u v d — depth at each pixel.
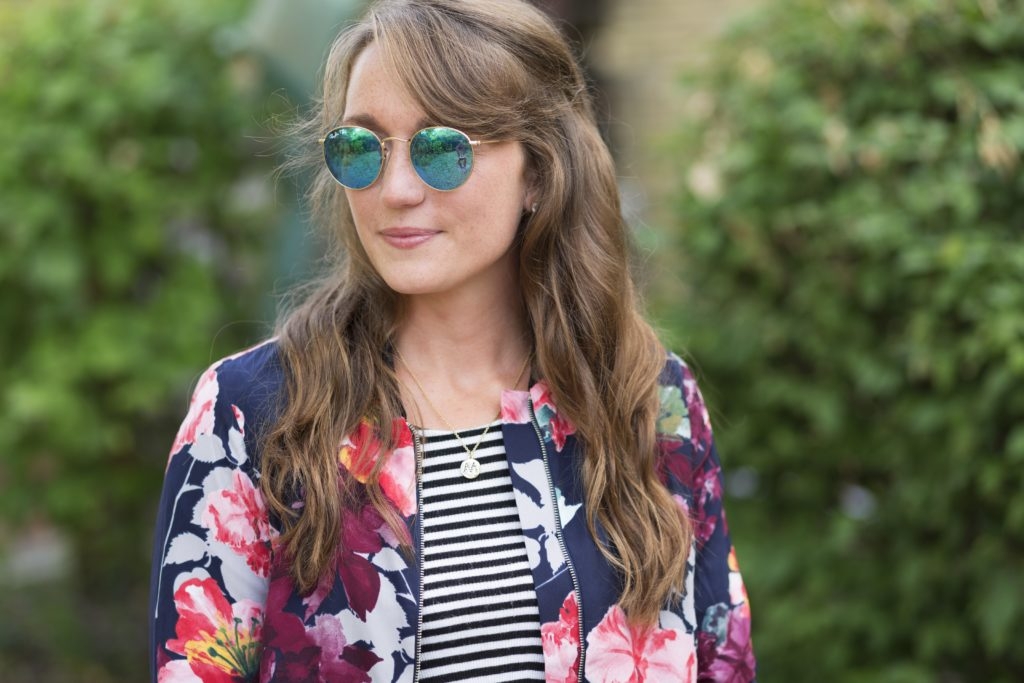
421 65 1.62
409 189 1.64
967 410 3.23
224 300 4.86
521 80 1.72
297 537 1.62
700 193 3.74
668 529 1.80
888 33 3.50
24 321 4.51
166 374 4.52
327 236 2.01
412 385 1.80
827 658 3.56
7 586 5.39
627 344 1.88
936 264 3.21
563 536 1.73
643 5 6.16
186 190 4.71
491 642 1.66
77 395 4.43
